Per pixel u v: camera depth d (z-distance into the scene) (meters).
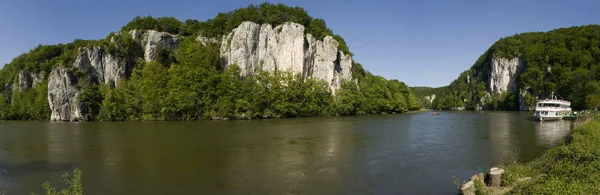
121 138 44.62
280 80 100.31
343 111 108.75
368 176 22.69
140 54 113.12
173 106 89.44
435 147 34.59
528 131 49.50
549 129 52.28
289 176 22.92
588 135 27.06
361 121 75.81
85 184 21.77
